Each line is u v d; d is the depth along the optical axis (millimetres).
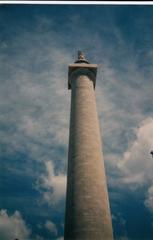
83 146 21312
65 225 18578
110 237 17484
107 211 18656
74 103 24734
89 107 24094
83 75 27016
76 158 20828
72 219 18047
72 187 19594
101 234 17234
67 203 19453
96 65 28078
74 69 27797
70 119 24266
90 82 26875
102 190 19406
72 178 20062
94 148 21422
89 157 20703
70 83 28172
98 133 22922
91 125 22812
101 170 20516
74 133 22484
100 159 21172
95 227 17375
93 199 18609
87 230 17219
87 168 20094
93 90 26516
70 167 20922
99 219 17828
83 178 19594
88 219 17656
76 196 18891
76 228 17453
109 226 17969
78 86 26016
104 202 18891
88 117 23234
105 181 20375
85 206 18250
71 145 22109
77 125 22766
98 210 18203
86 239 16859
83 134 22031
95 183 19453
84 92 25281
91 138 21938
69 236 17500
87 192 18906
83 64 28000
